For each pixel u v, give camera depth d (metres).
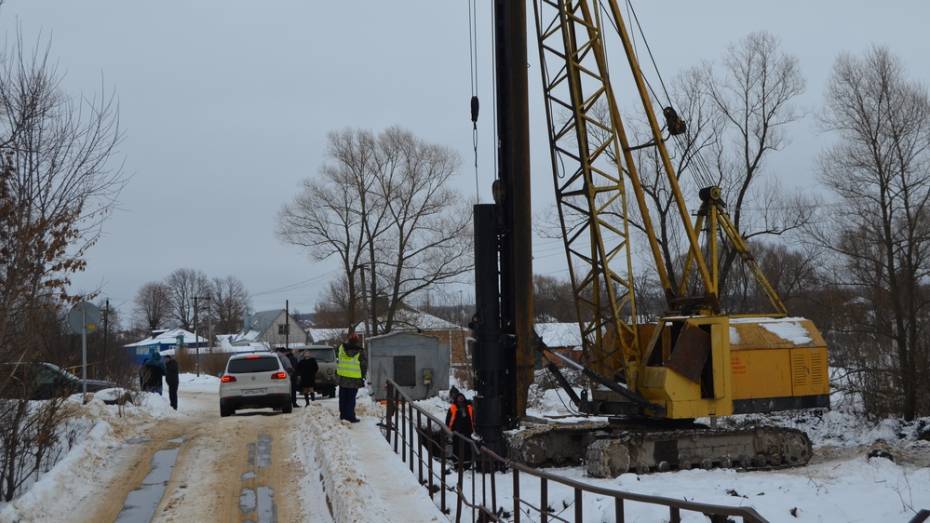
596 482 15.94
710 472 16.94
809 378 18.19
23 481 13.25
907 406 25.20
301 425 18.41
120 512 11.40
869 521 11.56
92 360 30.00
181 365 63.62
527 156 17.25
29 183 12.73
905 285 26.28
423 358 32.06
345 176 51.03
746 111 34.12
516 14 17.23
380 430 17.62
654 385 17.66
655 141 19.02
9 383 12.82
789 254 40.28
